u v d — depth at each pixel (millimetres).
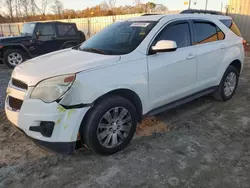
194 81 4121
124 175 2729
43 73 2787
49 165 2914
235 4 13328
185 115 4375
